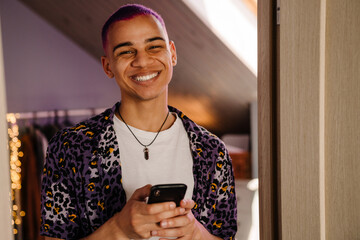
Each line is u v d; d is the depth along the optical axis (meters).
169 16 2.24
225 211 1.16
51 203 1.00
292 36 0.83
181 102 3.15
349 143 0.80
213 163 1.13
